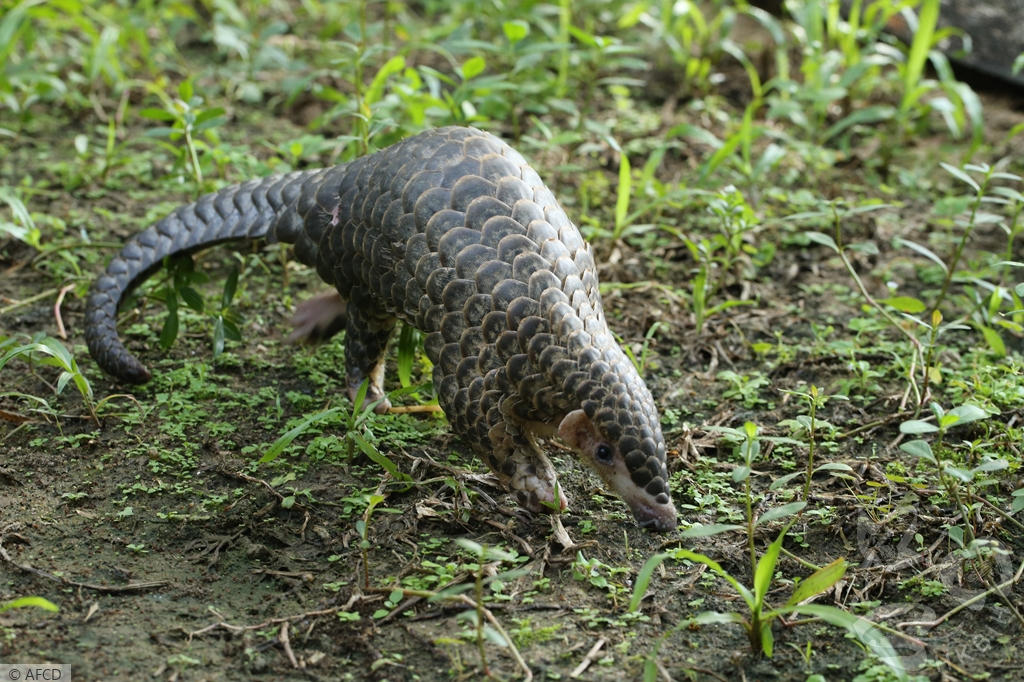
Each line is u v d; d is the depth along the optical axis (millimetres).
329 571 7961
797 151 14227
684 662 7188
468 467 8992
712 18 17969
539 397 7656
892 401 9883
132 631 7367
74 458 9086
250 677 7051
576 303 7730
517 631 7352
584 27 16938
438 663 7152
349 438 8688
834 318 11258
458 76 15852
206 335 10727
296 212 9109
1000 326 10961
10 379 10039
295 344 10461
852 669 7145
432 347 8008
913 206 13297
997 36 15320
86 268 11711
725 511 8492
